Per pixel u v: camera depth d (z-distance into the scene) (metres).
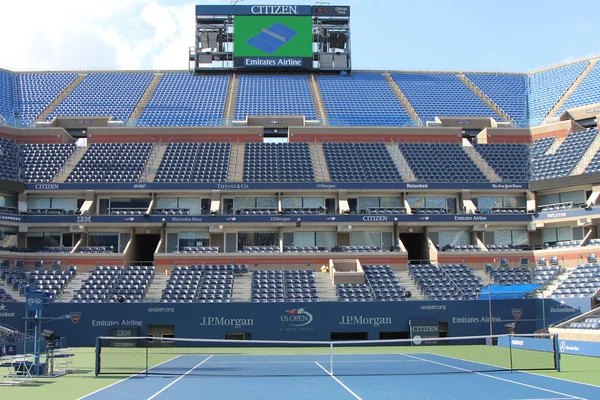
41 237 51.00
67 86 72.00
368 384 21.25
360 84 75.50
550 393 18.75
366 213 51.34
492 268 47.59
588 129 58.34
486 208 53.94
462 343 40.56
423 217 50.38
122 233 50.66
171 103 68.38
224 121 63.72
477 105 69.31
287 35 77.31
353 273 44.41
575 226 50.09
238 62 76.44
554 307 40.56
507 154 58.81
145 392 19.42
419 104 69.31
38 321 24.45
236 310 39.91
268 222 49.88
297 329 39.91
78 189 51.28
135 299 41.81
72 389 20.12
